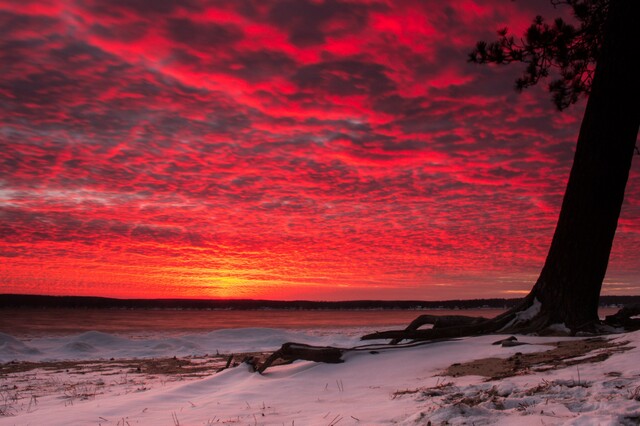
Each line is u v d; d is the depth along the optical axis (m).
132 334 38.53
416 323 13.05
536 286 12.18
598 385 5.55
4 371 15.49
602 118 11.98
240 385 8.83
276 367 10.77
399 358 9.84
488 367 8.20
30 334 37.53
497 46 14.93
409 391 6.81
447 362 9.19
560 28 14.59
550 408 4.60
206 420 5.74
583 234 11.64
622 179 11.88
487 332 11.75
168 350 22.64
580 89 16.44
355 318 84.12
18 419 6.40
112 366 16.33
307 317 91.81
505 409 4.89
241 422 5.43
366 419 5.01
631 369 6.38
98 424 5.76
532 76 15.55
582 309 11.36
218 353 20.69
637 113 12.04
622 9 12.16
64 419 6.10
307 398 7.21
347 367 9.60
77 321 67.50
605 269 11.78
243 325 55.12
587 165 11.92
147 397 7.86
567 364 7.45
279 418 5.59
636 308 11.73
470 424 4.16
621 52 12.02
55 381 12.61
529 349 9.18
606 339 9.23
